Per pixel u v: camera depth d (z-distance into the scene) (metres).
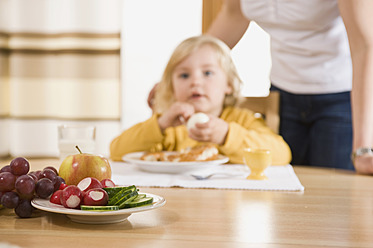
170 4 2.94
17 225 0.68
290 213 0.78
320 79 1.67
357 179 1.19
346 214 0.78
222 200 0.89
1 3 2.86
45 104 2.93
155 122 1.48
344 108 1.67
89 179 0.72
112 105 2.83
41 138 2.95
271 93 1.70
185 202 0.86
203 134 1.37
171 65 1.78
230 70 1.81
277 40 1.73
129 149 1.48
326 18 1.59
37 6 2.86
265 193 0.97
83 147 1.12
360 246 0.60
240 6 1.87
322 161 1.71
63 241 0.60
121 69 2.94
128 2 2.95
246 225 0.69
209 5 2.58
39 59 2.89
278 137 1.48
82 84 2.82
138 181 1.08
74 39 2.81
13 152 2.97
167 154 1.34
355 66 1.35
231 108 1.77
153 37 2.97
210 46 1.78
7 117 2.96
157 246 0.58
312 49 1.65
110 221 0.69
